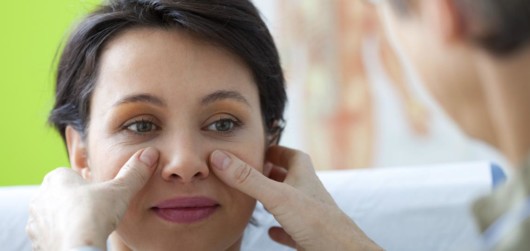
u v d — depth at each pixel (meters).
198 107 0.88
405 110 1.76
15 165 1.88
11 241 1.18
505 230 0.52
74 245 0.75
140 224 0.88
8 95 1.86
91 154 0.93
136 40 0.89
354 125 1.81
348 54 1.79
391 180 1.24
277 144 1.08
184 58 0.88
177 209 0.87
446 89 0.51
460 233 1.19
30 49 1.85
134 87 0.87
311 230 0.88
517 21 0.46
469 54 0.48
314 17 1.80
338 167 1.83
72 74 0.97
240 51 0.91
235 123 0.92
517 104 0.48
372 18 1.75
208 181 0.88
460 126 0.53
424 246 1.19
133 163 0.85
